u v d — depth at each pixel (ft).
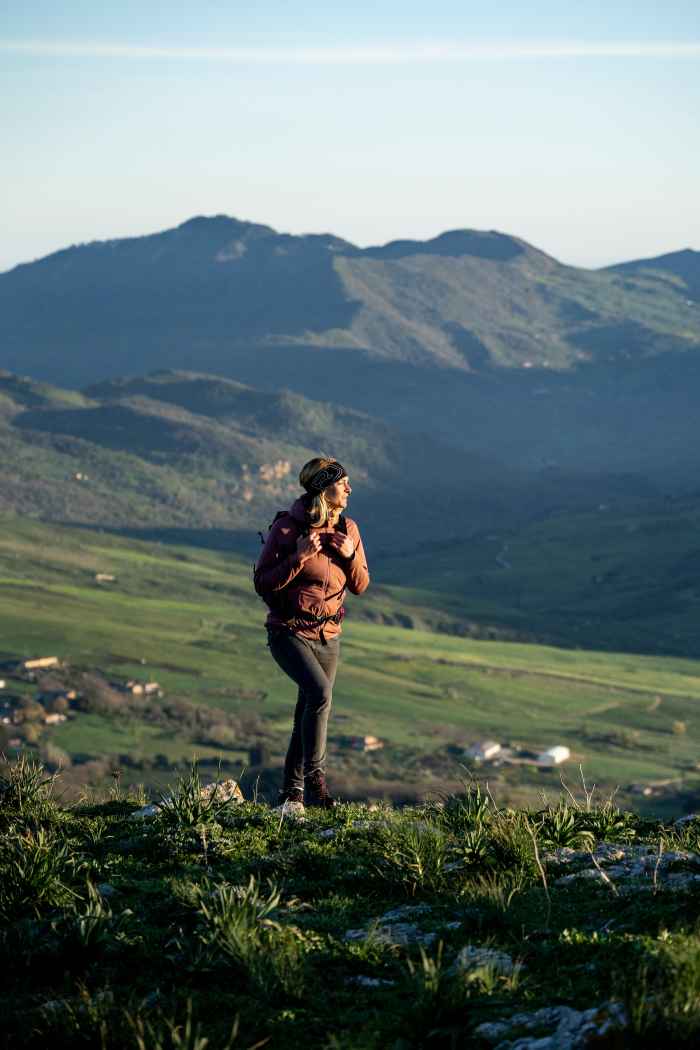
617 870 27.73
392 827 31.94
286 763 38.19
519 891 26.20
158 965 22.74
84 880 28.73
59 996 21.66
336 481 35.50
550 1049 17.11
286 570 34.94
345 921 24.95
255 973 21.12
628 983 18.12
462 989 19.25
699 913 22.52
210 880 28.40
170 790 37.83
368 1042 18.38
